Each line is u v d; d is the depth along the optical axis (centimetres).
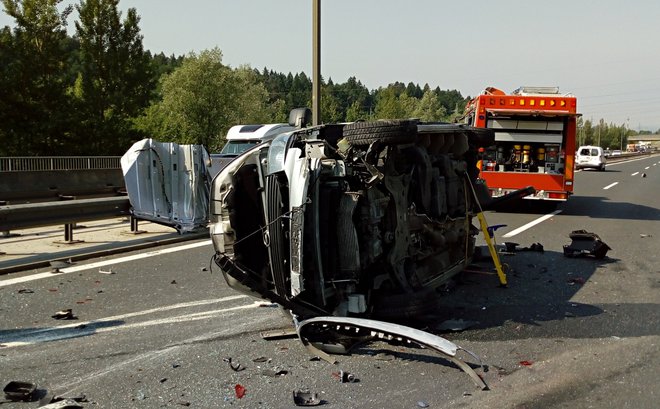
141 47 3862
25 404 432
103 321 631
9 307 681
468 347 548
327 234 546
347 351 528
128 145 3709
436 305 606
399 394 446
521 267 901
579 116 1577
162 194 1136
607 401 434
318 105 1566
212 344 557
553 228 1340
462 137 788
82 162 2164
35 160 2025
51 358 524
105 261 932
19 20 3244
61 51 3350
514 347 548
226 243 598
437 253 718
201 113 5947
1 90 3175
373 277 589
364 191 568
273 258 543
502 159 1648
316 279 540
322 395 446
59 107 3381
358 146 577
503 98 1603
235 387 460
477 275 842
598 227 1362
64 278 819
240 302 701
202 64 5916
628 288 775
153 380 475
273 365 505
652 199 2120
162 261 933
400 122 563
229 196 582
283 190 547
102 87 3769
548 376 480
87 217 1033
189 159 1174
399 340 536
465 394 446
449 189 742
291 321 613
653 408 423
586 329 602
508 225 1392
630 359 518
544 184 1620
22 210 908
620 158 8694
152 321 630
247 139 1991
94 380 475
